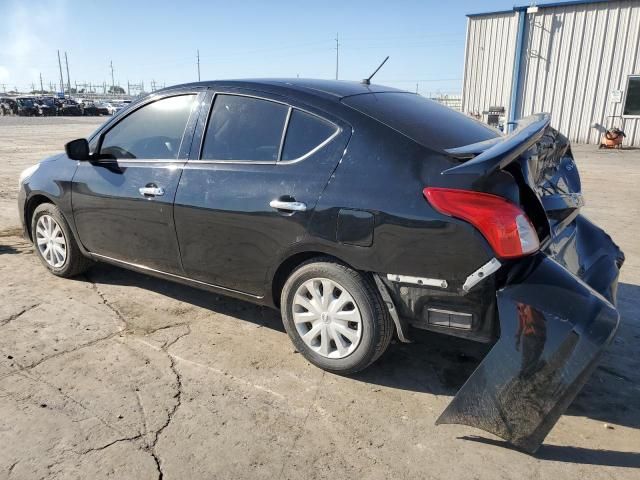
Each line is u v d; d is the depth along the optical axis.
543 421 2.40
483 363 2.50
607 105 17.36
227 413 2.80
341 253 2.91
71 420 2.71
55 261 4.66
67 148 4.02
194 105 3.68
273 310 4.11
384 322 2.94
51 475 2.33
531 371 2.41
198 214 3.47
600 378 3.21
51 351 3.40
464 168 2.56
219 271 3.52
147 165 3.81
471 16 19.31
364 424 2.73
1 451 2.47
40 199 4.68
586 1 16.89
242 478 2.35
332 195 2.92
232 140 3.45
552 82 18.12
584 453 2.54
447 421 2.54
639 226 6.88
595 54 17.20
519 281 2.53
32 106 53.00
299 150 3.15
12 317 3.89
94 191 4.09
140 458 2.45
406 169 2.76
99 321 3.86
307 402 2.91
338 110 3.08
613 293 3.08
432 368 3.29
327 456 2.50
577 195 3.38
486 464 2.46
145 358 3.34
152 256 3.88
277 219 3.12
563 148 3.35
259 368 3.25
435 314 2.73
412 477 2.37
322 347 3.16
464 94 20.19
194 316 3.97
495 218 2.50
